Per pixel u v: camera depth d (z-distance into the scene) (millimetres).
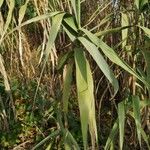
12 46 2193
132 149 2086
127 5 1917
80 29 1312
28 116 2705
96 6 2363
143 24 1673
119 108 1464
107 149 1559
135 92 1692
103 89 2352
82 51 1284
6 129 2621
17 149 2584
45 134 2631
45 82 2387
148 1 1507
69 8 1984
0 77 2648
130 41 1689
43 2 1928
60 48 2330
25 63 2340
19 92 2691
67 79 1359
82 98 1231
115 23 1881
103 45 1284
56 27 1259
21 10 1364
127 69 1295
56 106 1667
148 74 1416
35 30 2381
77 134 2514
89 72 1259
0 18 1873
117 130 1559
